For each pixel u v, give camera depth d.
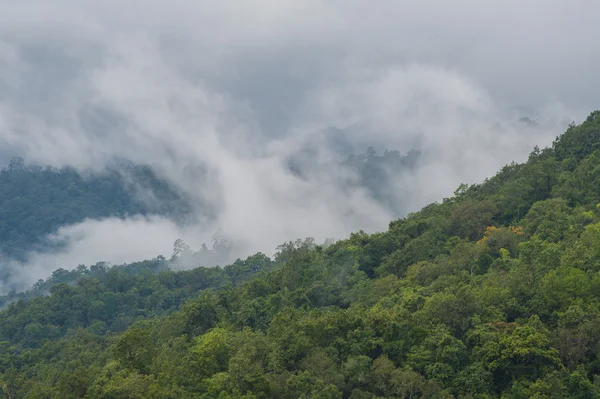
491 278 72.56
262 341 64.81
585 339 55.47
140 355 64.62
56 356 107.62
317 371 58.47
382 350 61.62
